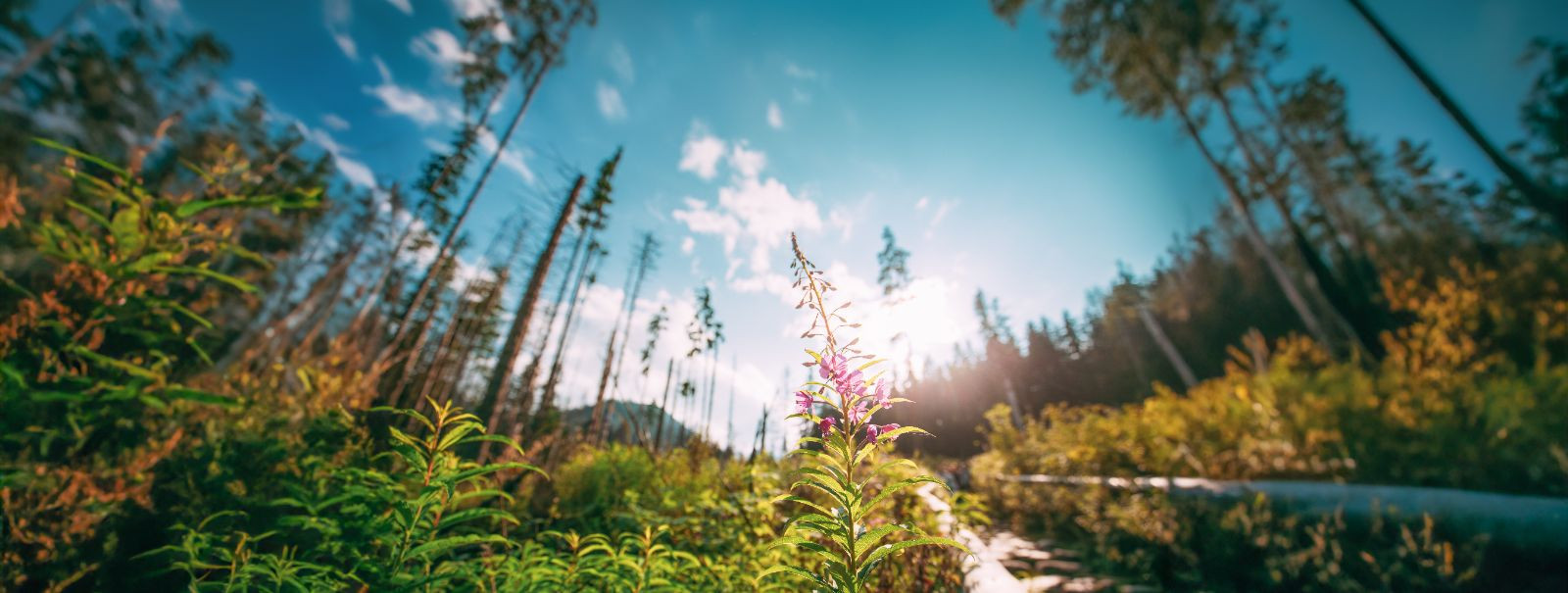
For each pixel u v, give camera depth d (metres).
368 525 2.04
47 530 2.20
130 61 18.95
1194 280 40.16
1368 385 6.50
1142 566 5.83
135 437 2.63
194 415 3.11
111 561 2.53
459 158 22.91
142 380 2.01
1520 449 4.48
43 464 2.17
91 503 2.28
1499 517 3.77
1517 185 8.84
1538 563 3.46
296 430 3.82
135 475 2.44
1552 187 8.41
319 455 3.62
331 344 4.96
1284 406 7.29
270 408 3.92
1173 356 34.28
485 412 10.55
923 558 3.11
